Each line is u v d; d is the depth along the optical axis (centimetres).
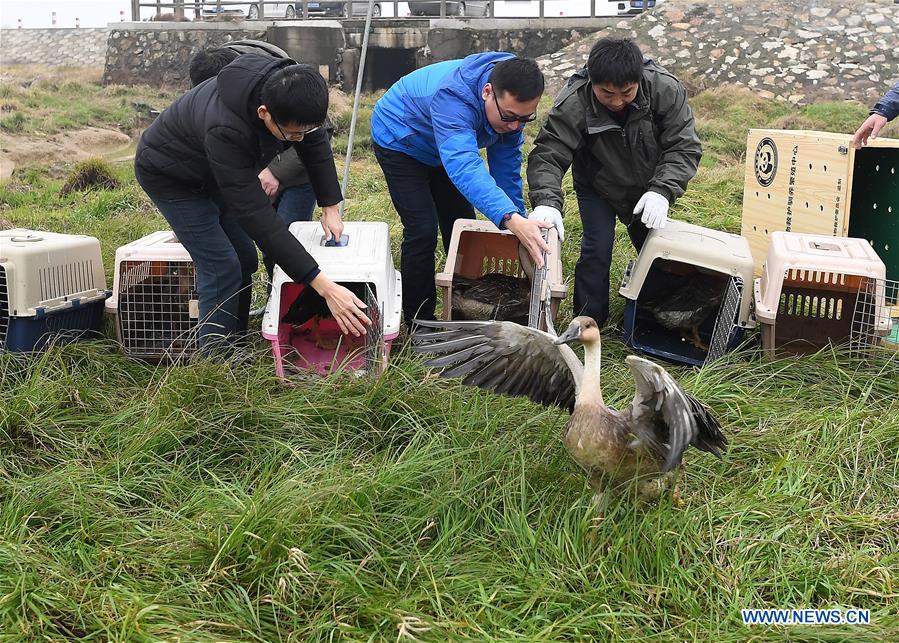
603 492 354
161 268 530
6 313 492
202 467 388
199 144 442
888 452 403
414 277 533
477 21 2075
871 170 642
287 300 525
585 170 552
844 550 342
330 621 290
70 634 285
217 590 305
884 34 1734
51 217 905
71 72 2734
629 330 535
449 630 284
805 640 288
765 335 495
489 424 414
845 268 488
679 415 305
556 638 287
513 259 578
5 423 408
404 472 366
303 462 373
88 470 376
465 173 449
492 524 344
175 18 2389
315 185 482
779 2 1856
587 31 2069
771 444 414
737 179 1007
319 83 401
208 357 454
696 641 288
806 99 1616
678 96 520
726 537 344
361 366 478
